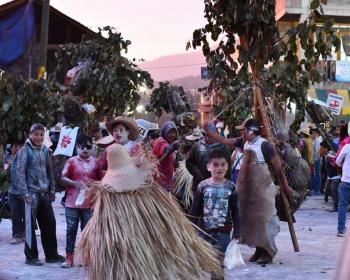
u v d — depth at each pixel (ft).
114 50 50.90
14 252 26.76
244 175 24.02
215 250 16.96
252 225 23.81
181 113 42.24
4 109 28.25
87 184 16.72
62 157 32.32
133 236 15.52
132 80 51.90
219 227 18.48
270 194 23.85
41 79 30.42
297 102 39.24
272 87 34.88
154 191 16.40
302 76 37.37
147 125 32.76
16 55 62.75
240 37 27.12
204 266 16.40
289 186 25.40
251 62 26.99
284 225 35.96
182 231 16.11
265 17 25.81
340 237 31.50
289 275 22.31
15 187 26.73
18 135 29.32
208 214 18.56
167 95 46.06
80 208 23.17
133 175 16.38
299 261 24.94
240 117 39.29
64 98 40.14
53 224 24.64
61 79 57.36
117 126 22.33
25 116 29.43
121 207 15.90
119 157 16.56
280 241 30.09
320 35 26.05
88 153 23.72
